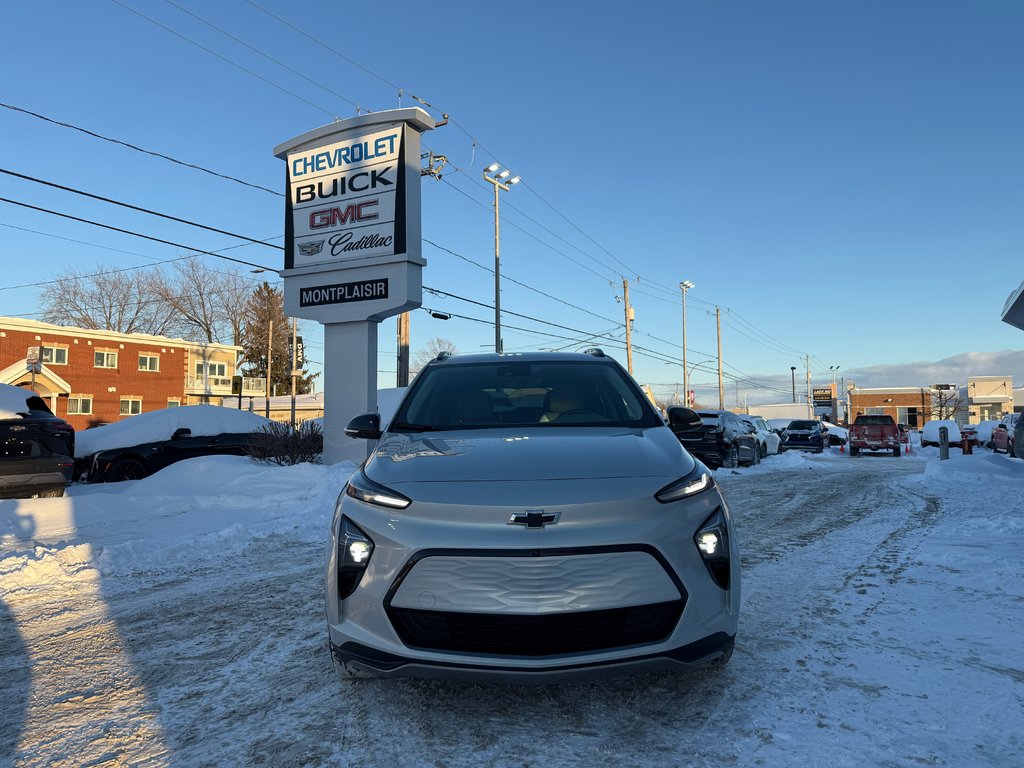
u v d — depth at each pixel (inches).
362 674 110.0
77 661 141.7
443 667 97.3
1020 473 523.8
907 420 2842.0
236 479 410.6
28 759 99.7
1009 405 2659.9
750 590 193.3
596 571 97.6
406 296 479.2
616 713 110.7
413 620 101.0
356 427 161.9
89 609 182.1
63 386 1464.1
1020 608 171.2
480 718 110.0
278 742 103.8
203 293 2367.1
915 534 287.9
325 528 306.7
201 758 99.3
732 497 444.1
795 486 518.6
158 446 496.1
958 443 1332.4
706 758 95.9
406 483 110.2
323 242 514.3
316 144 521.0
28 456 342.0
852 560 235.6
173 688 126.1
